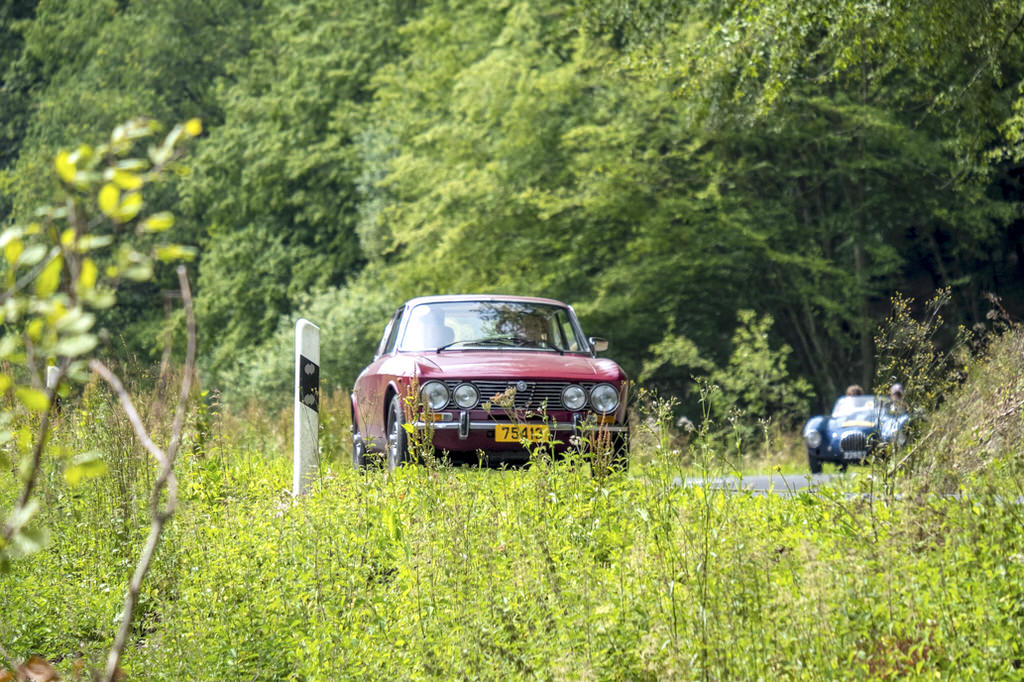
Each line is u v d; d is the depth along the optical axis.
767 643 8.09
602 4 36.47
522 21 69.56
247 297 85.31
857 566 8.84
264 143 87.31
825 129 64.81
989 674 7.89
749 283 68.00
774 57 31.41
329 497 14.47
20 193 89.06
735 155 66.38
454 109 71.31
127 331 82.44
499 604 9.51
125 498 14.11
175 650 10.19
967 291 72.50
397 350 23.25
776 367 62.53
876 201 65.44
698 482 13.67
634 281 64.56
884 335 13.81
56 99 95.81
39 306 3.52
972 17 29.77
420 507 13.54
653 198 64.50
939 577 9.09
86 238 3.59
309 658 9.66
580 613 8.91
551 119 67.38
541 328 23.75
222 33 102.88
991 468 12.05
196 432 20.77
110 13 101.44
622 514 13.08
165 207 91.81
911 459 13.04
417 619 9.90
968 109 33.78
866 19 29.66
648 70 36.94
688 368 66.88
